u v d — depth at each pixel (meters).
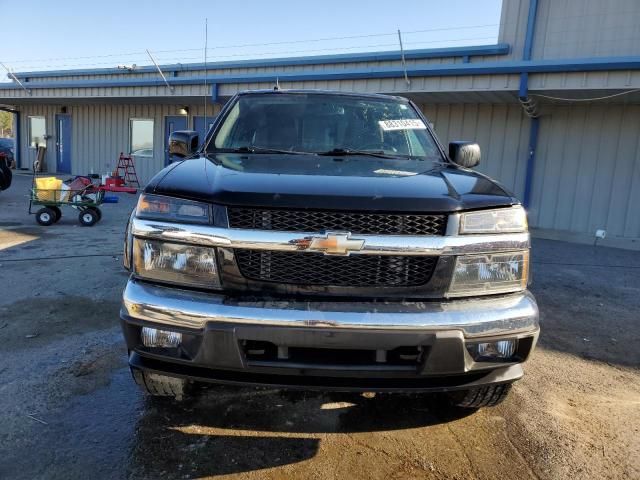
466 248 2.34
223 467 2.46
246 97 3.86
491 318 2.31
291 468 2.47
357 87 10.96
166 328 2.27
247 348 2.27
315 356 2.28
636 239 10.13
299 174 2.60
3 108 20.53
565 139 10.80
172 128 16.78
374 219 2.29
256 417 2.92
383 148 3.46
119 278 5.58
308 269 2.28
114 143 18.20
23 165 21.06
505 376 2.48
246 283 2.29
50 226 8.90
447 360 2.26
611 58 8.41
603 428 2.93
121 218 10.12
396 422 2.92
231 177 2.51
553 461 2.59
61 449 2.55
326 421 2.91
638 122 10.06
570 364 3.85
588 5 11.84
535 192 11.22
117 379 3.29
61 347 3.75
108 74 19.67
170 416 2.88
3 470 2.38
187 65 17.42
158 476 2.38
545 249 8.77
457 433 2.83
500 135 11.43
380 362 2.27
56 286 5.23
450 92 10.12
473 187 2.63
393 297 2.30
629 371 3.76
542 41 12.40
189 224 2.32
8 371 3.35
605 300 5.62
